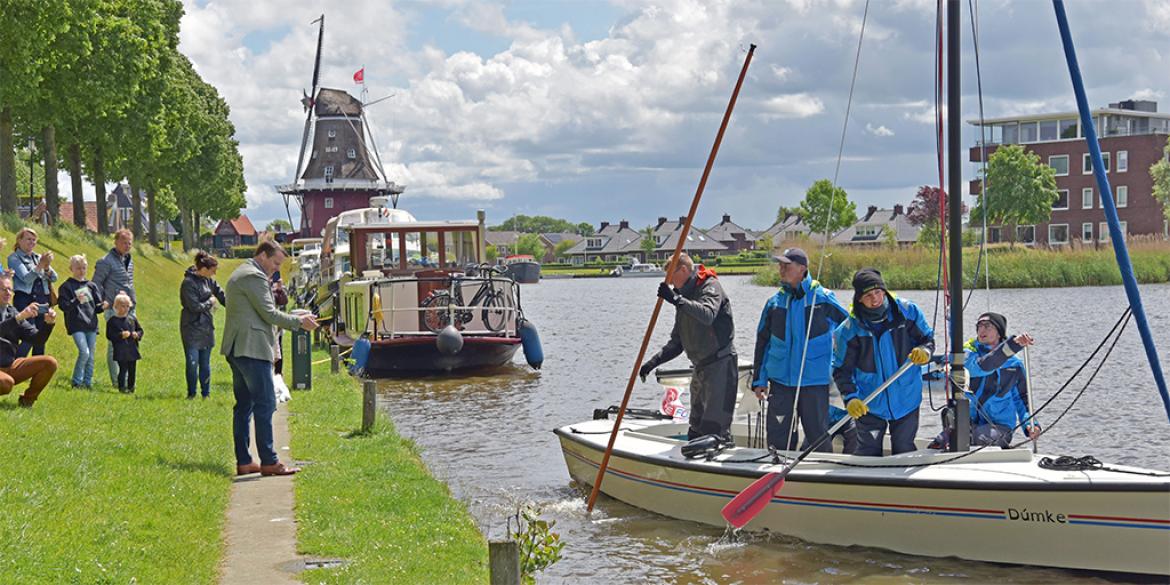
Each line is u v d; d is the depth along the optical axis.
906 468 8.99
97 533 7.30
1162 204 78.81
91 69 33.66
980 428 9.85
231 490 9.74
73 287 13.70
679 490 10.40
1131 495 7.93
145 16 41.44
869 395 8.96
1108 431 15.20
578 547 9.69
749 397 11.61
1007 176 77.19
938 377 10.19
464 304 24.55
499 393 21.16
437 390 21.67
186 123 53.38
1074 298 46.28
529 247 188.62
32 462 8.76
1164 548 7.93
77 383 13.68
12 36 27.70
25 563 6.38
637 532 10.16
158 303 34.09
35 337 11.65
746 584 8.59
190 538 7.74
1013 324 33.59
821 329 9.57
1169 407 8.83
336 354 21.69
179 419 12.51
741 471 9.61
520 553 6.73
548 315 53.34
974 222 59.31
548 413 18.31
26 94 28.70
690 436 10.70
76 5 31.30
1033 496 8.30
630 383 10.42
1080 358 24.59
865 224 129.38
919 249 54.31
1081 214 82.44
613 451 11.08
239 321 10.25
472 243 26.81
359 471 10.91
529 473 12.95
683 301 9.95
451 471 13.02
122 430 11.14
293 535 8.27
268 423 10.43
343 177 80.62
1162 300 43.41
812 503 9.43
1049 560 8.44
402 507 9.52
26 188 95.75
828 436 9.11
